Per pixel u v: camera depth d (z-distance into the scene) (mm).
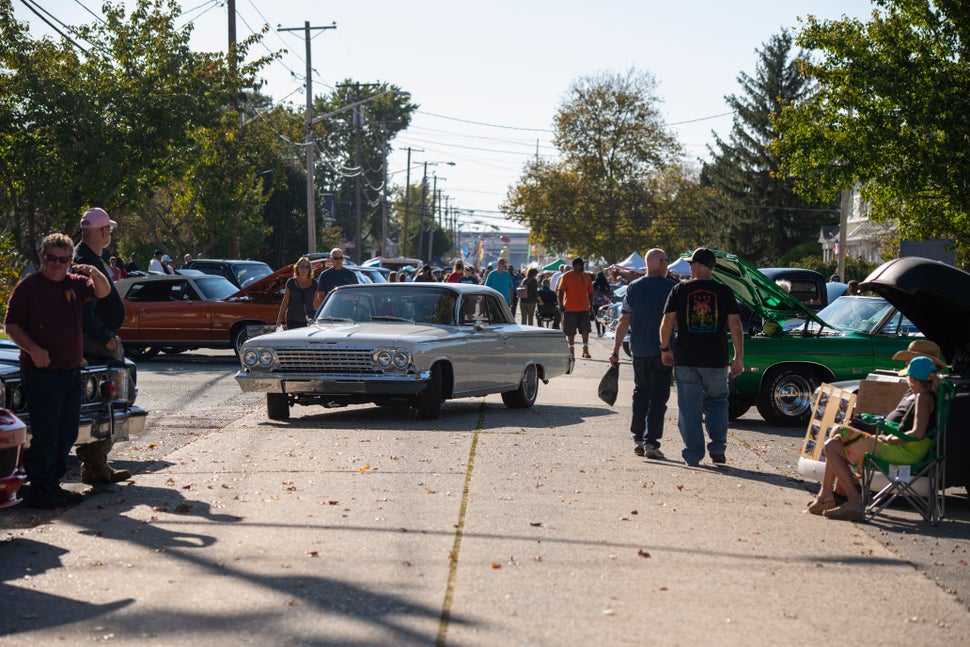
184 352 30078
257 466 11391
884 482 10023
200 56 37594
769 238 96688
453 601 6793
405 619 6426
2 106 32062
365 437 13406
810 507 9750
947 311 10812
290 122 54750
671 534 8719
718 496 10352
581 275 28797
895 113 34969
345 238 129500
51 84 32438
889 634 6395
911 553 8383
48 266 9391
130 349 26844
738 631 6379
